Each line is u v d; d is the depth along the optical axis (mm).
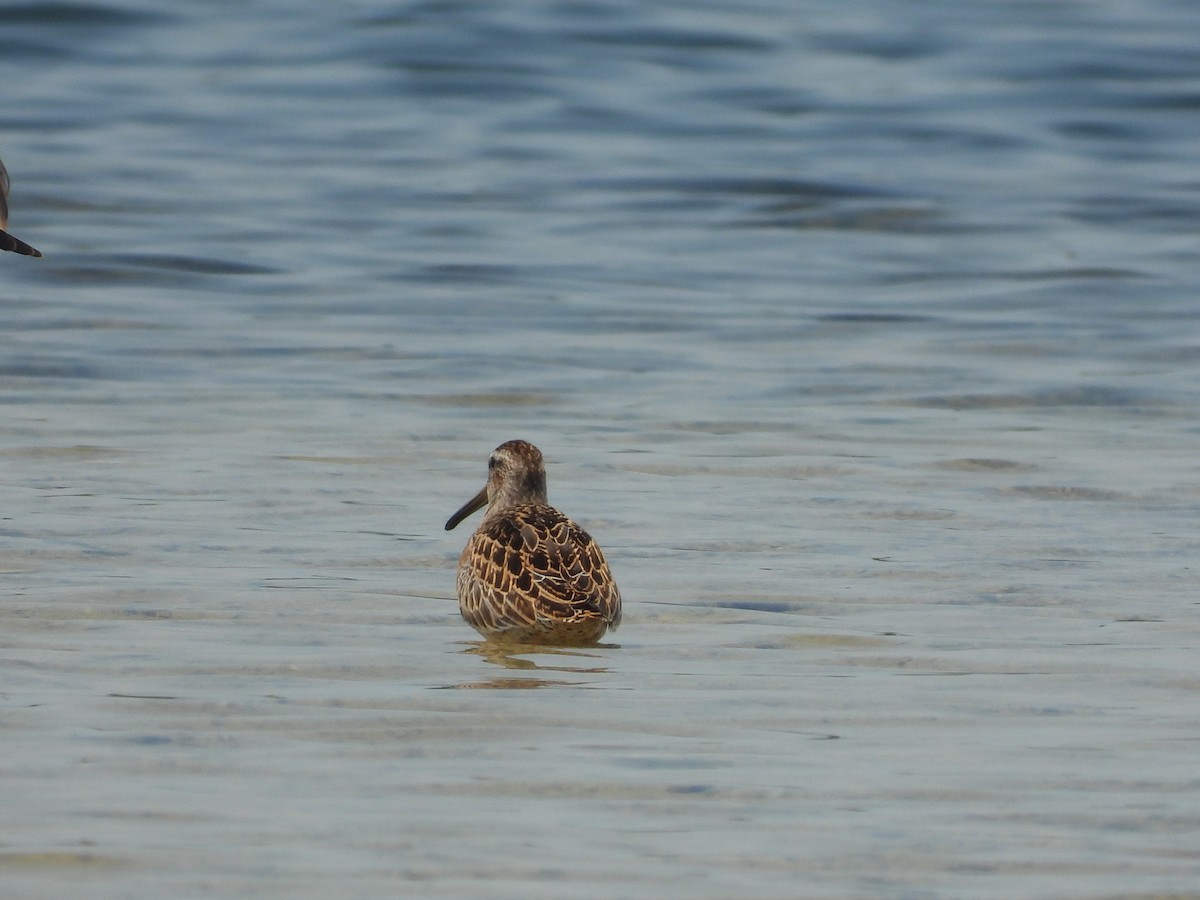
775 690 9922
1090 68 43656
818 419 19094
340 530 14211
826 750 8781
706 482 16234
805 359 22297
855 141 38406
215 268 27078
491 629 11070
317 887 6988
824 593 12430
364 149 36906
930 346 23109
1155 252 29734
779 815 7844
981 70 43719
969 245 30344
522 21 46625
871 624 11562
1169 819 7816
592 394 20203
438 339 23047
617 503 15359
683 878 7133
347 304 25156
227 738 8852
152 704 9414
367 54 44125
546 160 36438
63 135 36844
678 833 7617
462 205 32531
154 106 39656
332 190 33281
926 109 40750
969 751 8773
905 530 14430
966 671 10383
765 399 20078
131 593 11992
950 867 7266
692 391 20422
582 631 10812
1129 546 13891
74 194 31781
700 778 8320
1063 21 48438
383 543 13820
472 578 11227
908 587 12609
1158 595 12391
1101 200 33719
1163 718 9383
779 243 30344
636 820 7773
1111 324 24625
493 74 42875
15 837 7430
